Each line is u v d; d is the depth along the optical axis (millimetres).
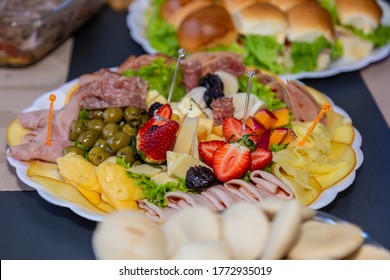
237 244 367
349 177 568
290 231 358
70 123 613
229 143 554
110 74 644
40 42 766
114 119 611
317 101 679
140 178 544
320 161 579
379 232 542
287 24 806
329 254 366
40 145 583
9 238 519
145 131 579
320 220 396
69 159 556
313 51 788
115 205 528
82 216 515
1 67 774
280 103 662
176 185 538
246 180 547
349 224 391
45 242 518
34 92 726
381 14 847
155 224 388
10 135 619
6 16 765
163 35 816
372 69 806
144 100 642
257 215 375
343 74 792
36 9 798
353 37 817
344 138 632
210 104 641
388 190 593
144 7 897
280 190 538
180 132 576
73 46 833
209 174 532
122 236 367
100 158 575
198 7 834
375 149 655
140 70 685
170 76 677
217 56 711
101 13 925
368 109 725
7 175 591
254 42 790
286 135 600
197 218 379
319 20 794
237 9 843
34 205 556
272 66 778
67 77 762
